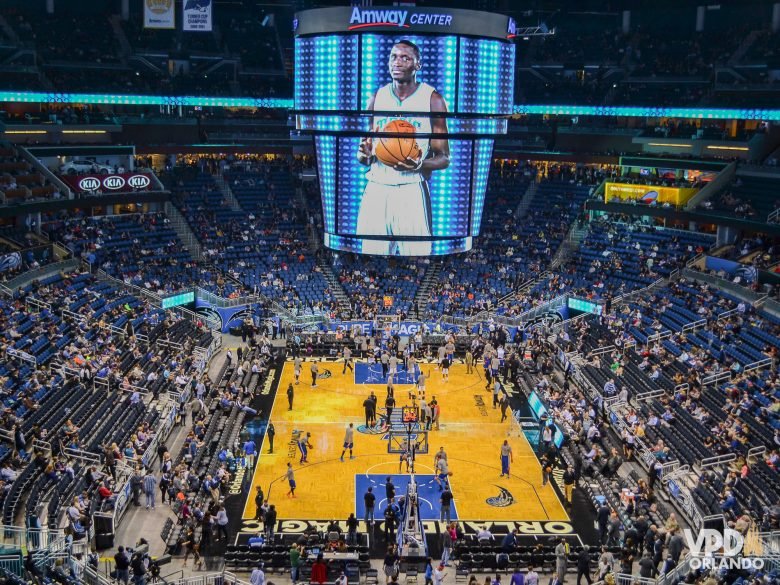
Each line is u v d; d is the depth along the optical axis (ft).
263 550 103.19
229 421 145.18
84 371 137.08
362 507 117.80
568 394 150.41
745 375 139.13
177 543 104.47
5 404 119.24
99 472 113.39
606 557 95.40
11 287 160.35
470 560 100.78
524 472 130.00
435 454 135.54
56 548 92.17
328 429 145.89
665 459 123.03
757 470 114.32
